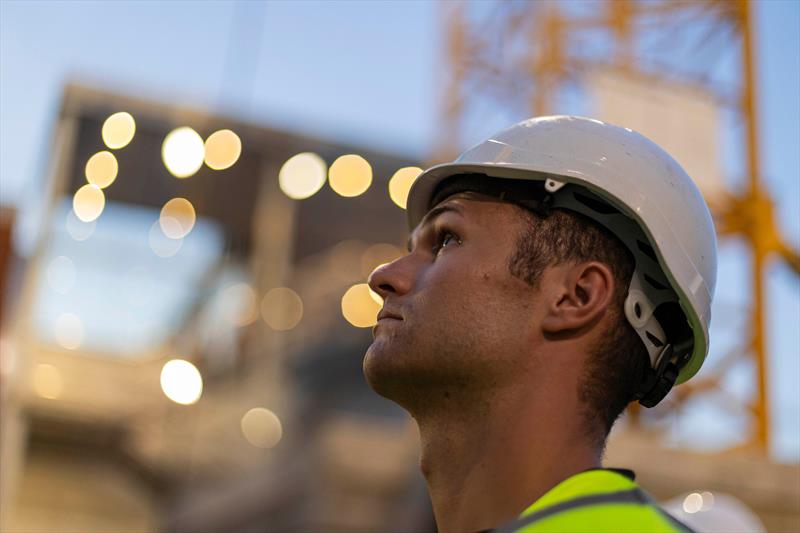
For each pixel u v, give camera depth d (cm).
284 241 1661
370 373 195
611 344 192
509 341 189
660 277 199
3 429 1384
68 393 1431
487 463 186
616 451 1303
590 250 195
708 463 1313
